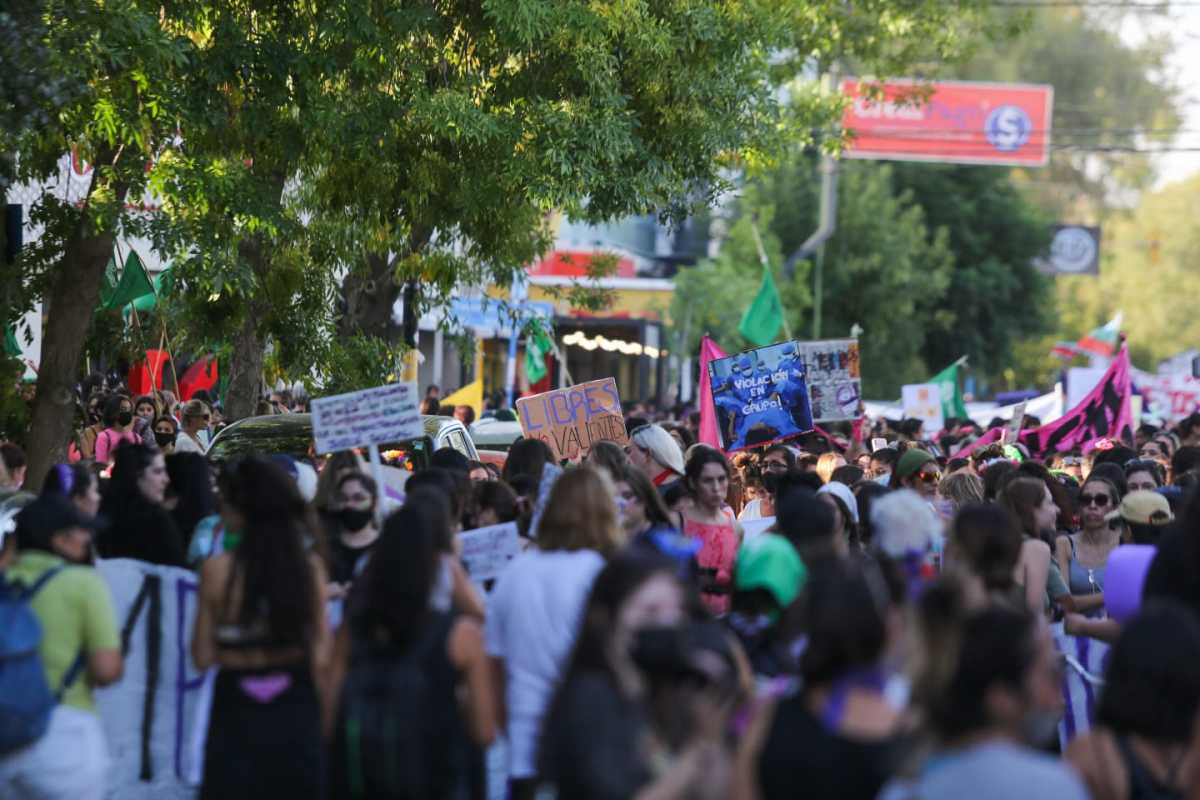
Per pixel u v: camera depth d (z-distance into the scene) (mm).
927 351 154125
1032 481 22672
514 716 16359
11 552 18047
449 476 21156
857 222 135250
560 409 37094
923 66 75438
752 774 12117
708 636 11867
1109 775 12797
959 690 11234
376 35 34469
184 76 31734
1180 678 12516
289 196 42594
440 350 93250
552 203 38469
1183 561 17438
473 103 36812
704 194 46250
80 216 31359
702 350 42688
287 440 33469
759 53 49594
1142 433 52000
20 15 25641
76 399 34219
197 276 32656
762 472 32469
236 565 16375
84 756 16188
